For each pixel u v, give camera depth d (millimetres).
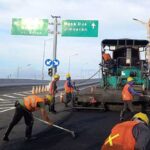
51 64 32750
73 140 11164
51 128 13117
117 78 20031
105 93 18453
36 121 14617
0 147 10125
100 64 20406
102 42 20438
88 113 17781
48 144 10570
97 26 36375
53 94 17766
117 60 20312
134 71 19828
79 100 18891
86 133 12320
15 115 10805
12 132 12242
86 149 9992
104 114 17391
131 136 4777
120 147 4781
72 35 36531
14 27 37156
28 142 10805
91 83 58094
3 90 38312
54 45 35875
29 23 36812
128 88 15336
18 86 49344
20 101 10828
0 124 13938
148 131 4805
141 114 5105
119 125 4977
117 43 20297
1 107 20469
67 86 20453
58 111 18641
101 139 11344
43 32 36750
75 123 14492
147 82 19578
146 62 20031
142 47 20219
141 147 4676
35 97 10812
